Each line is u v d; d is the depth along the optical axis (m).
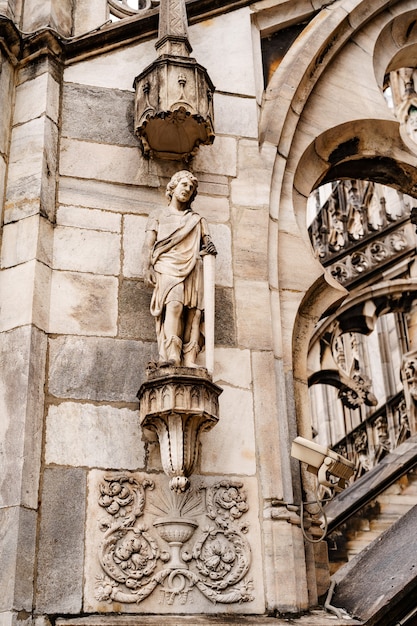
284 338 7.83
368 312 13.41
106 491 6.75
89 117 8.08
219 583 6.64
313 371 11.63
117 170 7.89
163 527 6.68
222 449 7.09
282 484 7.14
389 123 9.26
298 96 8.84
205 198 8.00
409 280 13.39
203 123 7.68
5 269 7.36
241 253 7.85
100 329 7.29
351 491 10.86
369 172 9.75
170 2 8.27
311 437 7.88
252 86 8.62
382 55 9.86
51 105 8.00
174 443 6.61
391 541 8.13
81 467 6.80
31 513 6.53
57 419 6.92
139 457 6.92
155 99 7.68
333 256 14.09
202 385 6.64
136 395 7.04
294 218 8.36
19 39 8.20
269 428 7.25
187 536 6.69
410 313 13.66
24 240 7.40
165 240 7.07
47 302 7.27
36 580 6.40
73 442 6.87
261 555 6.82
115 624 6.14
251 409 7.30
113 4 9.03
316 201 24.66
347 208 18.27
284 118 8.56
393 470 10.85
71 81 8.22
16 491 6.52
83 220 7.64
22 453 6.61
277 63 9.05
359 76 9.36
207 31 8.78
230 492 6.95
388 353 17.94
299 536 7.03
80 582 6.46
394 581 6.94
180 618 6.34
